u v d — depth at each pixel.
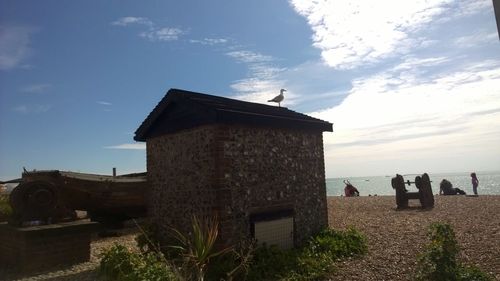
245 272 7.29
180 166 9.10
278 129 9.70
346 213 17.05
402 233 11.09
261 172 9.02
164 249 9.09
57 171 13.45
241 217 8.34
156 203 9.87
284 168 9.72
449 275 6.07
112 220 15.40
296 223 9.82
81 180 13.87
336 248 8.93
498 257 7.86
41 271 8.45
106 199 14.48
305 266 7.73
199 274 6.40
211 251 7.86
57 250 8.87
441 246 6.38
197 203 8.54
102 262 7.68
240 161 8.52
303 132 10.60
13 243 8.89
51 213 9.60
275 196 9.30
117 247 7.84
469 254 8.28
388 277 7.15
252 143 8.89
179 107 9.17
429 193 17.88
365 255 8.82
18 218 9.34
